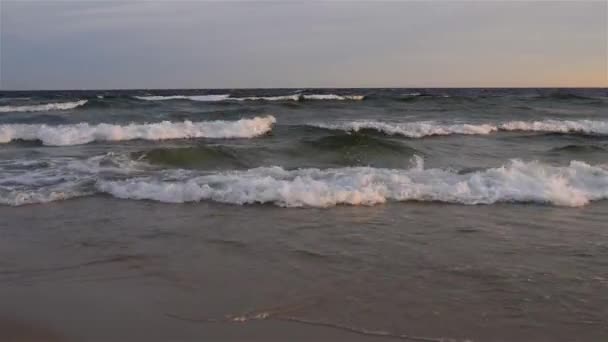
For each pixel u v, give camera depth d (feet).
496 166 32.12
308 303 12.62
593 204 22.47
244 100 93.50
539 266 15.05
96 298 12.95
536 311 12.18
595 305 12.48
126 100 89.97
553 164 32.83
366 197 22.84
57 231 18.66
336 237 17.87
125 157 33.68
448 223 19.57
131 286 13.70
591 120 61.77
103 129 45.57
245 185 24.67
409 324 11.55
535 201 22.71
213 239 17.71
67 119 59.82
